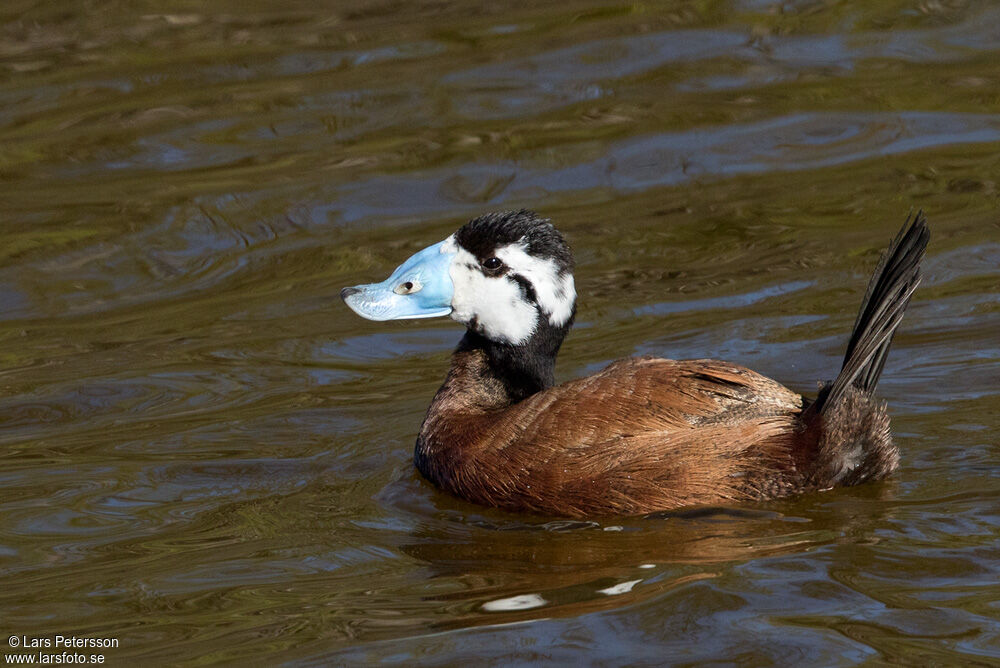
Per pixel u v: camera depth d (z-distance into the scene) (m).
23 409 11.72
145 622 8.12
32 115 17.12
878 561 8.28
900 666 7.18
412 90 17.62
